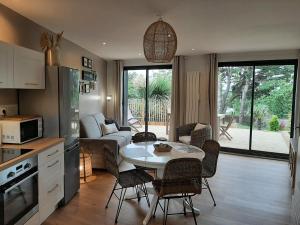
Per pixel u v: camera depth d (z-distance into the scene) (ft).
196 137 14.93
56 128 9.42
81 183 11.95
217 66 18.01
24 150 7.49
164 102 21.58
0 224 5.96
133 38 13.55
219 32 12.01
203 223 8.48
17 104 9.67
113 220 8.61
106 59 21.21
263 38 13.17
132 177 9.24
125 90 22.25
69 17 10.02
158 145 9.62
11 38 9.31
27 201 7.18
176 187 7.55
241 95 18.29
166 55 8.68
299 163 6.39
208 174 9.38
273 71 17.16
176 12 9.31
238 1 8.21
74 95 10.39
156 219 8.73
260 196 10.69
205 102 18.76
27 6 8.82
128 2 8.38
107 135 16.70
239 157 17.20
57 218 8.69
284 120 17.22
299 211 5.83
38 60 9.04
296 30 11.60
